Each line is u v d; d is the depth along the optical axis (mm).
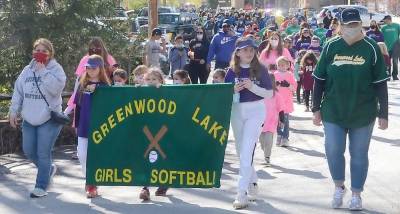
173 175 8445
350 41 7973
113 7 16672
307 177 10203
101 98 8516
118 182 8539
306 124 15484
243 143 8352
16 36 15672
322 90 8305
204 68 18469
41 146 8867
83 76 8836
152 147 8461
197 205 8609
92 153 8547
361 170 8227
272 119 11047
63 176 10258
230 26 17672
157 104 8430
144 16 36156
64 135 12672
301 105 18688
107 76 9484
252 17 44719
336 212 8242
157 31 18234
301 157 11773
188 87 8359
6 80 15891
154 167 8469
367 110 8078
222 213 8203
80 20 15977
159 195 9102
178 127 8398
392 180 9906
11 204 8680
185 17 42281
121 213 8242
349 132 8227
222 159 8336
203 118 8344
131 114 8484
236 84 8258
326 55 8125
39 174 8984
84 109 8945
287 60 12648
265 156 11188
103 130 8531
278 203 8688
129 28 17359
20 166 10961
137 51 17547
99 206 8570
